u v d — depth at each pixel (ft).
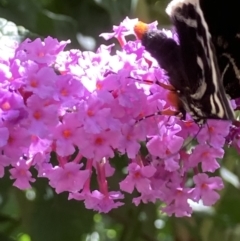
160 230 1.44
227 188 1.24
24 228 1.20
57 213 1.09
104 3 1.12
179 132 0.86
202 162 0.86
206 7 0.80
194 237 1.26
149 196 0.87
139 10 1.21
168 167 0.85
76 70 0.81
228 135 0.86
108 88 0.80
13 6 1.06
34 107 0.77
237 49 0.82
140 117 0.83
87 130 0.78
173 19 0.80
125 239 1.18
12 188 1.15
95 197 0.85
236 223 1.23
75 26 1.12
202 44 0.76
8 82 0.77
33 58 0.79
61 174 0.82
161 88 0.83
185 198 0.88
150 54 0.83
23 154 0.82
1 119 0.76
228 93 0.84
